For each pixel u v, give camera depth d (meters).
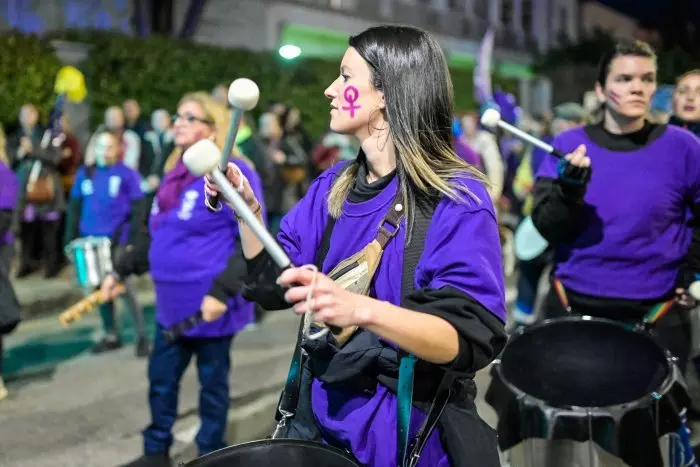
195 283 3.00
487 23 21.89
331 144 8.21
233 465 1.46
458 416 1.57
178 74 9.31
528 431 1.93
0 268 4.13
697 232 2.52
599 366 2.09
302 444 1.51
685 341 2.55
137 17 11.62
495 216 1.48
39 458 3.54
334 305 1.23
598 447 1.85
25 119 7.07
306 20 13.98
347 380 1.53
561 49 21.69
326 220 1.69
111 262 4.89
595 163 2.54
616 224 2.50
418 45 1.52
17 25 10.04
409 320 1.28
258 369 4.78
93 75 8.63
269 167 6.45
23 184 6.92
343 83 1.56
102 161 5.01
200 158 1.19
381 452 1.52
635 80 2.46
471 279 1.39
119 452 3.60
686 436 2.15
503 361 2.13
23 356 5.17
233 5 13.13
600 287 2.54
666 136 2.50
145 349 5.10
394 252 1.51
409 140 1.50
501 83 18.67
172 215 3.04
